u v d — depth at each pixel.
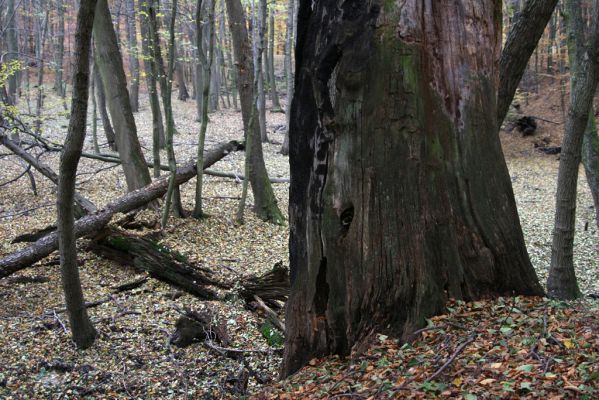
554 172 21.98
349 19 3.91
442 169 3.85
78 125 4.92
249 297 7.87
